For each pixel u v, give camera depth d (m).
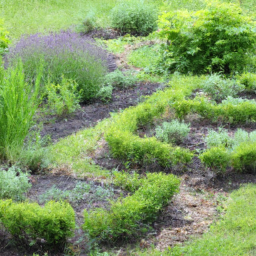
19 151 5.32
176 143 5.91
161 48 9.60
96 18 13.41
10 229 3.71
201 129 6.34
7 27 12.57
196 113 6.62
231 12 9.02
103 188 4.73
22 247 3.77
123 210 3.90
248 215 4.19
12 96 5.33
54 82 7.84
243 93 7.76
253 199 4.50
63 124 6.75
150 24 12.66
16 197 4.39
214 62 8.61
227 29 8.67
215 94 7.54
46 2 15.00
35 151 5.32
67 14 14.06
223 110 6.52
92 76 7.96
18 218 3.67
